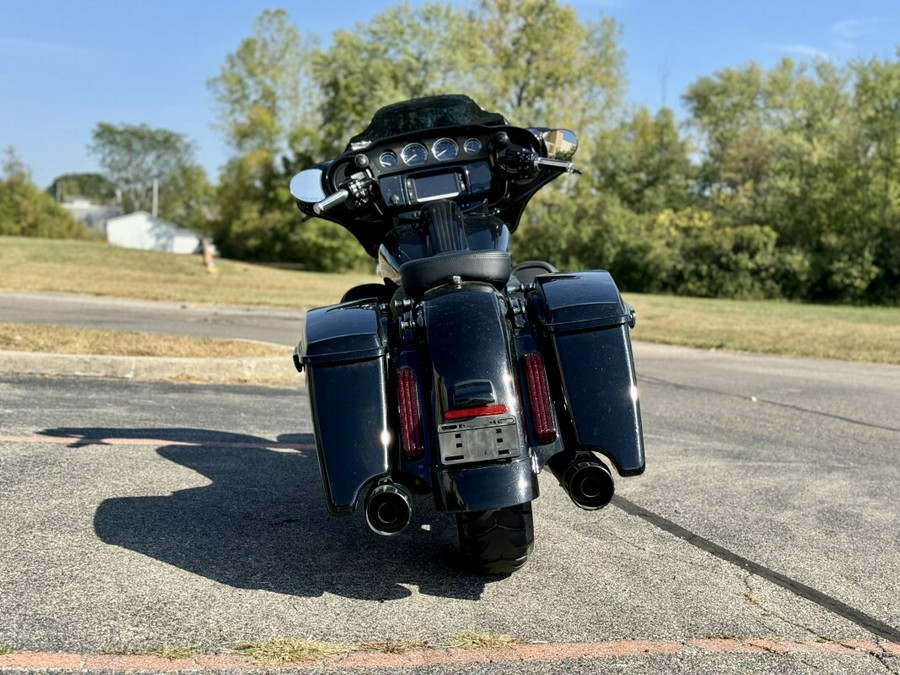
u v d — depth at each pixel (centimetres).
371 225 468
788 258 4878
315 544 427
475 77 5491
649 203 6425
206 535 433
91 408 723
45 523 438
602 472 336
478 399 332
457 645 316
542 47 5781
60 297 2217
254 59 8212
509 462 333
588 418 354
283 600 356
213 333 1403
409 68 5584
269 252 7619
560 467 353
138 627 325
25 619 329
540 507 496
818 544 441
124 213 14150
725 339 1750
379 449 347
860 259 4691
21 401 734
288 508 484
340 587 372
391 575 388
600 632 330
